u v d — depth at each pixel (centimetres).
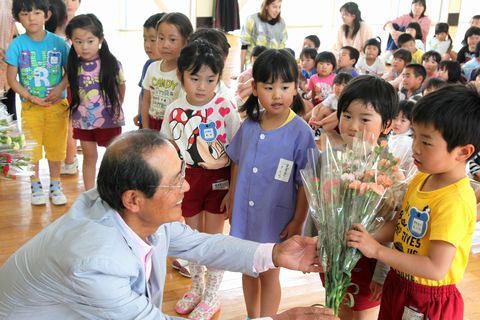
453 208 139
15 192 368
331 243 150
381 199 149
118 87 333
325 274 153
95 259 127
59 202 349
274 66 188
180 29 267
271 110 195
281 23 632
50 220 329
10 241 299
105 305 130
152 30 312
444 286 151
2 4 387
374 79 174
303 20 1351
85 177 350
